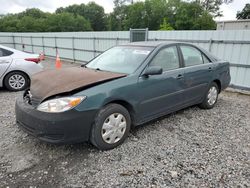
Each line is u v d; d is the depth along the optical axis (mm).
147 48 3859
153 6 53562
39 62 6910
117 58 3943
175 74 3873
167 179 2576
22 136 3564
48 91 2924
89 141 3148
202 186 2467
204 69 4492
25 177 2609
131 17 56406
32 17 66688
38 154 3064
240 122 4250
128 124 3316
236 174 2666
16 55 6543
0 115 4484
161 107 3752
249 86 6742
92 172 2697
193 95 4379
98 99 2891
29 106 2979
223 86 5117
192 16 44406
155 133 3703
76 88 2830
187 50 4312
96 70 3652
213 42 7250
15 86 6523
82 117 2785
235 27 22031
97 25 81875
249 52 6543
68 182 2531
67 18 64812
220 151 3170
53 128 2707
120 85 3121
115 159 2955
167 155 3057
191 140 3488
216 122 4223
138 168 2771
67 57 14695
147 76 3441
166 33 8367
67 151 3133
